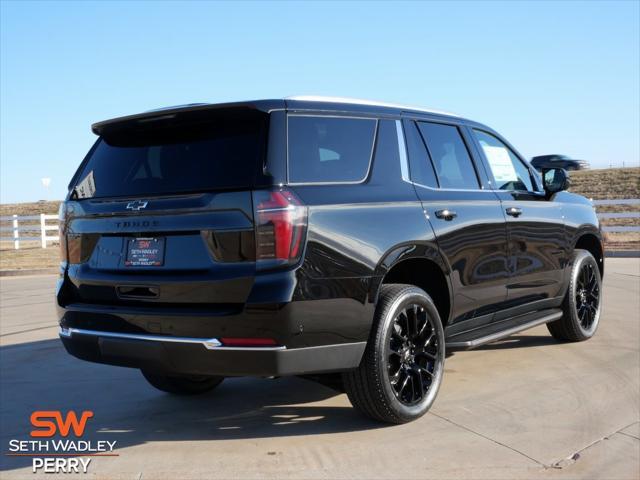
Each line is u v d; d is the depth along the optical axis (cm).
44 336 746
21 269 1656
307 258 359
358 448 383
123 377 562
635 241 1998
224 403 482
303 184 373
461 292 470
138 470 361
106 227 401
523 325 539
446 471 350
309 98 402
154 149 403
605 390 488
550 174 587
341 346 376
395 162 439
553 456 368
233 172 365
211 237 359
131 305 386
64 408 477
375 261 391
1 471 365
